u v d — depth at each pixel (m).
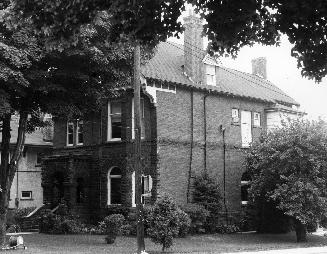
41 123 25.53
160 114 28.23
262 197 29.84
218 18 6.00
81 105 22.14
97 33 17.55
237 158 32.53
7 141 21.69
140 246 18.62
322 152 26.03
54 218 28.56
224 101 32.47
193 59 30.91
